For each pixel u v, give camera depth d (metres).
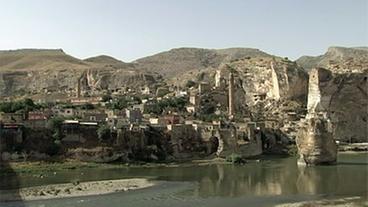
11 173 138.88
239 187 120.62
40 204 96.94
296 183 126.88
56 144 161.88
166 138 188.88
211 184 125.44
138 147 177.62
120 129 176.00
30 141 158.50
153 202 100.81
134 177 138.12
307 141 171.12
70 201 100.44
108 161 166.00
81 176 138.25
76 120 189.38
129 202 100.50
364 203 98.00
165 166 167.62
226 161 181.62
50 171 146.38
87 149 165.00
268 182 129.25
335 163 172.50
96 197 105.06
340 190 114.25
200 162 180.00
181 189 117.00
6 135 154.25
